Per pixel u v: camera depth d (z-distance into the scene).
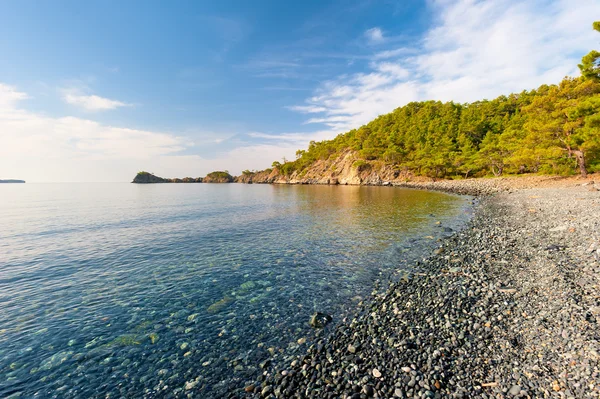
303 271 15.78
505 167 85.50
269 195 84.69
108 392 6.95
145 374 7.57
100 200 70.62
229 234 26.20
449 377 6.28
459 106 157.62
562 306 8.52
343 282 13.91
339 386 6.39
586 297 8.78
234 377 7.29
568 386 5.43
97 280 14.95
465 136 113.56
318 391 6.34
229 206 51.94
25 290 13.66
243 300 12.20
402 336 8.26
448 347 7.41
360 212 39.06
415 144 132.12
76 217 38.31
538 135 49.91
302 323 10.00
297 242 22.69
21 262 18.12
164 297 12.69
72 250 20.97
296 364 7.52
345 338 8.58
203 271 16.16
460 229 24.20
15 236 25.91
